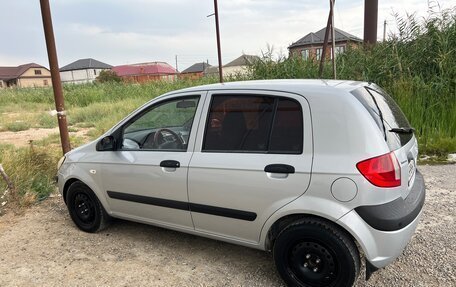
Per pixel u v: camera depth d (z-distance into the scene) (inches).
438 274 124.2
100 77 2265.0
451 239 146.2
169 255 148.1
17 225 185.3
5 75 3686.0
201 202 132.3
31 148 262.7
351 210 106.0
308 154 112.6
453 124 287.4
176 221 142.7
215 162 127.6
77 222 176.6
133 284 128.7
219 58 454.9
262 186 118.0
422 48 334.0
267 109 122.5
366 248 105.7
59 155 274.7
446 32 330.0
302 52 438.6
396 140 117.3
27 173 232.4
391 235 105.2
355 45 437.4
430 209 175.2
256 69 429.1
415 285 119.1
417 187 125.4
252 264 138.5
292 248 117.1
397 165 107.8
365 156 105.5
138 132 157.2
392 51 348.2
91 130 467.8
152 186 144.6
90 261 146.3
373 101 121.3
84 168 166.9
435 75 315.3
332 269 111.3
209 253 148.3
